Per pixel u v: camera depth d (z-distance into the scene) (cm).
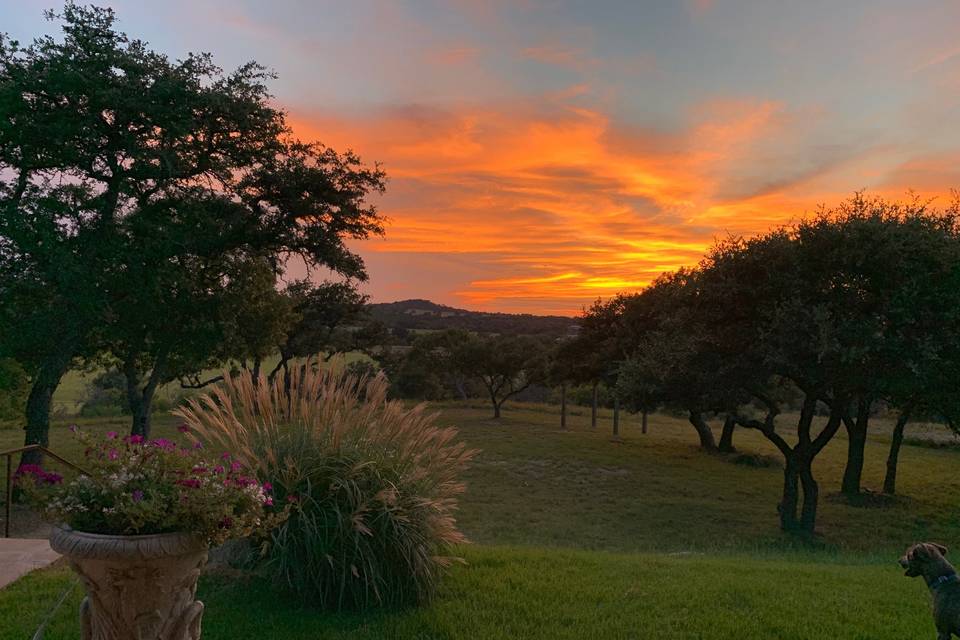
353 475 589
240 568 621
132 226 1517
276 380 641
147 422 1945
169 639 328
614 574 724
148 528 318
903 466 2852
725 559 980
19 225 1325
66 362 1548
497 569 722
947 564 438
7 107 1301
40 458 1512
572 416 4759
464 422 4031
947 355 1458
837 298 1524
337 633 508
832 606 623
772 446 3475
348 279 1934
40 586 590
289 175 1705
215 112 1570
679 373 1703
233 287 1891
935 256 1463
